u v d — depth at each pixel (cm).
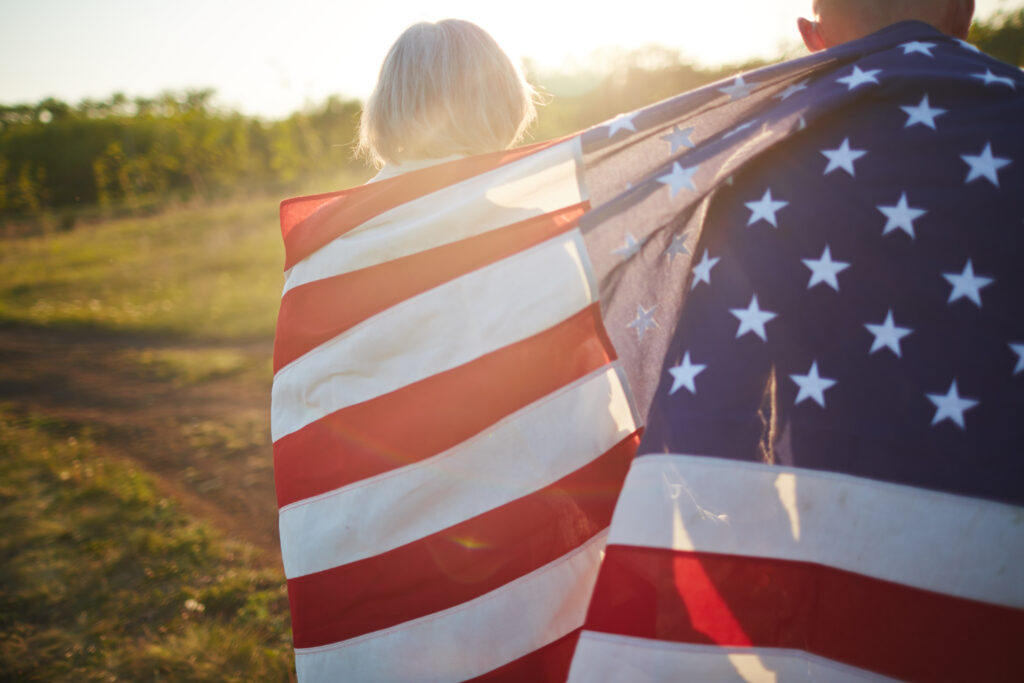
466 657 155
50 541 379
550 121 1291
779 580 122
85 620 313
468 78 153
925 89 124
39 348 859
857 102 126
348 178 2002
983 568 115
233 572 346
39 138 3694
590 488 157
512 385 153
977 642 116
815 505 121
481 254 152
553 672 156
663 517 123
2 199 2870
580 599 157
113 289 1143
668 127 145
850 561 120
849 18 141
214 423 562
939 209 119
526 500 154
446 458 153
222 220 1625
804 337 123
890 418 119
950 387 117
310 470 161
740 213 129
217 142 2925
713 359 125
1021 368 115
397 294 154
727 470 122
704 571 122
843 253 122
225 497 435
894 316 120
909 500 117
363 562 157
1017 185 118
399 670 156
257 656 283
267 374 683
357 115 181
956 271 118
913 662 119
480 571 154
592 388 157
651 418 127
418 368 154
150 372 723
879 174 122
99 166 2936
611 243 136
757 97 140
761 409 122
